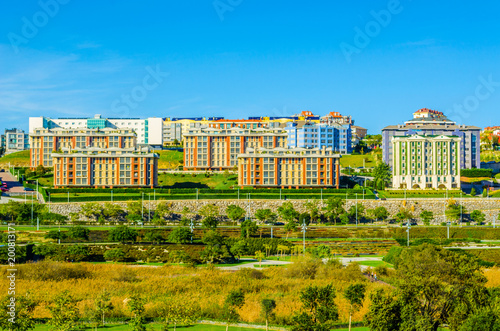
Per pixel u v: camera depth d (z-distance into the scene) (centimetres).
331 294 13138
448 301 12850
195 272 19038
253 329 13462
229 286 16938
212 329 13362
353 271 18375
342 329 13400
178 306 13750
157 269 19312
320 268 18725
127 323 13838
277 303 15138
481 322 11562
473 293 12838
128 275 18050
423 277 13350
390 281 16900
